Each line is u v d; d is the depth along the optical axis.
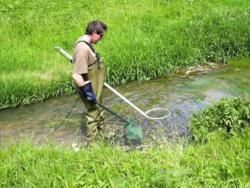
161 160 5.58
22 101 8.98
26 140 6.65
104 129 7.49
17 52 10.74
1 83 9.10
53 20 12.89
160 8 13.11
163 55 10.18
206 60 10.49
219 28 11.14
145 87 9.33
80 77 6.57
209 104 8.26
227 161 5.34
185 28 11.29
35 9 13.57
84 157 5.81
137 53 10.03
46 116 8.36
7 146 6.55
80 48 6.53
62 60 10.27
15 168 5.61
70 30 12.19
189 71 10.05
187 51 10.38
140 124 7.61
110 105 8.47
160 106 8.33
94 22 6.59
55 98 9.14
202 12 12.48
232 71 9.93
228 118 6.57
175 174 5.09
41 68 9.97
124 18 12.43
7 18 12.98
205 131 6.50
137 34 11.12
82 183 5.20
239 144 5.77
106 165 5.52
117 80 9.59
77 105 8.75
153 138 7.06
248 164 5.38
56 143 7.22
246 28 11.06
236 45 10.70
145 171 5.26
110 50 10.28
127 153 6.04
